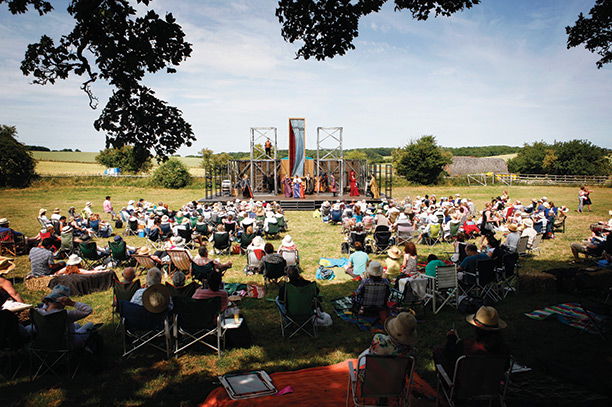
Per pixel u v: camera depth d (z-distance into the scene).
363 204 19.28
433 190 42.28
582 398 4.37
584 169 60.75
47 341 5.20
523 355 5.85
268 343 6.41
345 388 4.81
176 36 5.54
